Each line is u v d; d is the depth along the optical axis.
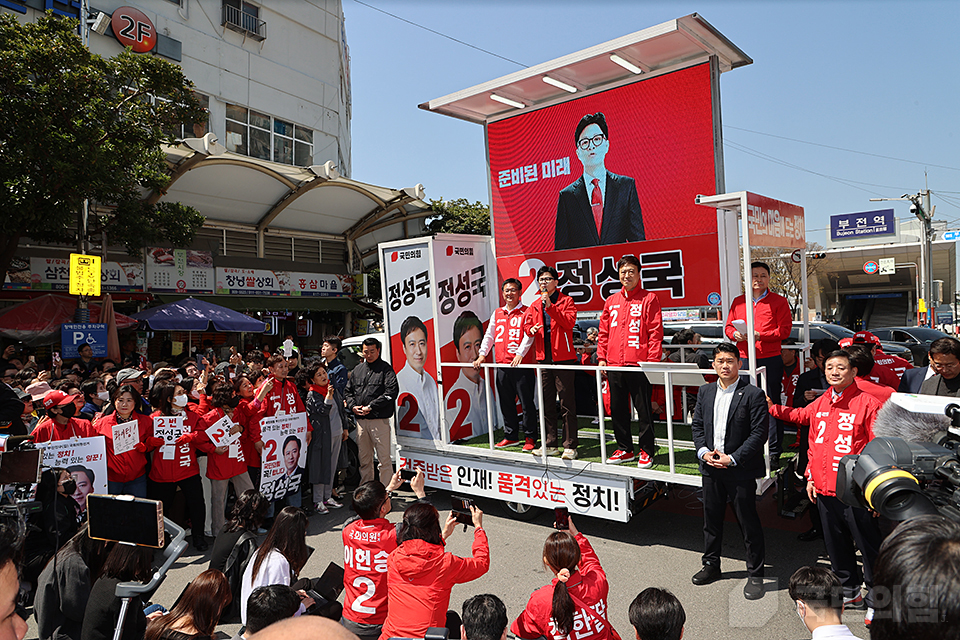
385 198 20.12
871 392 4.15
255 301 18.69
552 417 6.11
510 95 7.33
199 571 5.46
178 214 13.69
